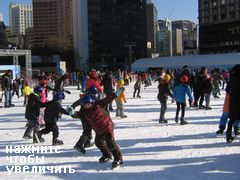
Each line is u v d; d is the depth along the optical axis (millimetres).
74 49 134125
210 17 122312
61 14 149500
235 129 10859
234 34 117000
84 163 8578
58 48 142250
